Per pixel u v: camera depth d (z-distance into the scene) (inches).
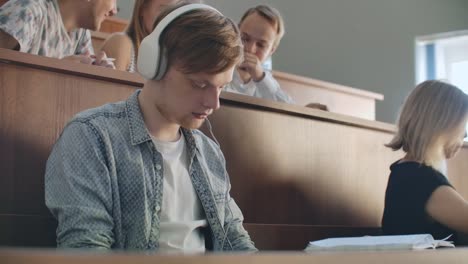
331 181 87.4
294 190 82.8
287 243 80.5
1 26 69.1
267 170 80.0
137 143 57.1
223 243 60.4
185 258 29.2
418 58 193.3
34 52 72.8
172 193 58.5
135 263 27.7
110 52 84.2
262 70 105.1
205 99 56.5
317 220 85.4
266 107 79.7
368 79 199.2
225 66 55.8
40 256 25.6
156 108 58.8
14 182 59.4
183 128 61.5
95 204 52.7
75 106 63.5
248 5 213.3
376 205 93.0
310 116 85.0
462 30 187.2
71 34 80.6
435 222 82.0
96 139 55.2
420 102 85.6
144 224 55.3
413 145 85.4
